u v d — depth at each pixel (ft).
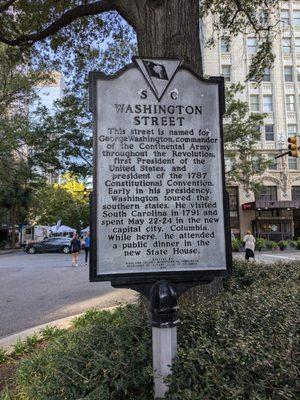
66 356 11.58
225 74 144.87
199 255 11.63
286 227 144.77
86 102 74.90
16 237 180.14
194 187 11.83
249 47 142.61
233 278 20.48
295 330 9.93
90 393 9.73
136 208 11.49
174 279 11.42
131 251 11.34
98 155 11.48
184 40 15.34
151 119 11.80
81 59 35.58
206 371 8.95
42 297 35.53
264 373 8.43
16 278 51.29
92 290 38.11
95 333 12.84
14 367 16.06
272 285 17.78
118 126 11.64
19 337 20.31
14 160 109.29
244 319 11.07
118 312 19.40
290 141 61.26
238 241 108.68
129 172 11.57
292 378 8.13
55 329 19.88
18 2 27.94
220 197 11.93
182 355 9.80
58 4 28.30
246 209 143.74
